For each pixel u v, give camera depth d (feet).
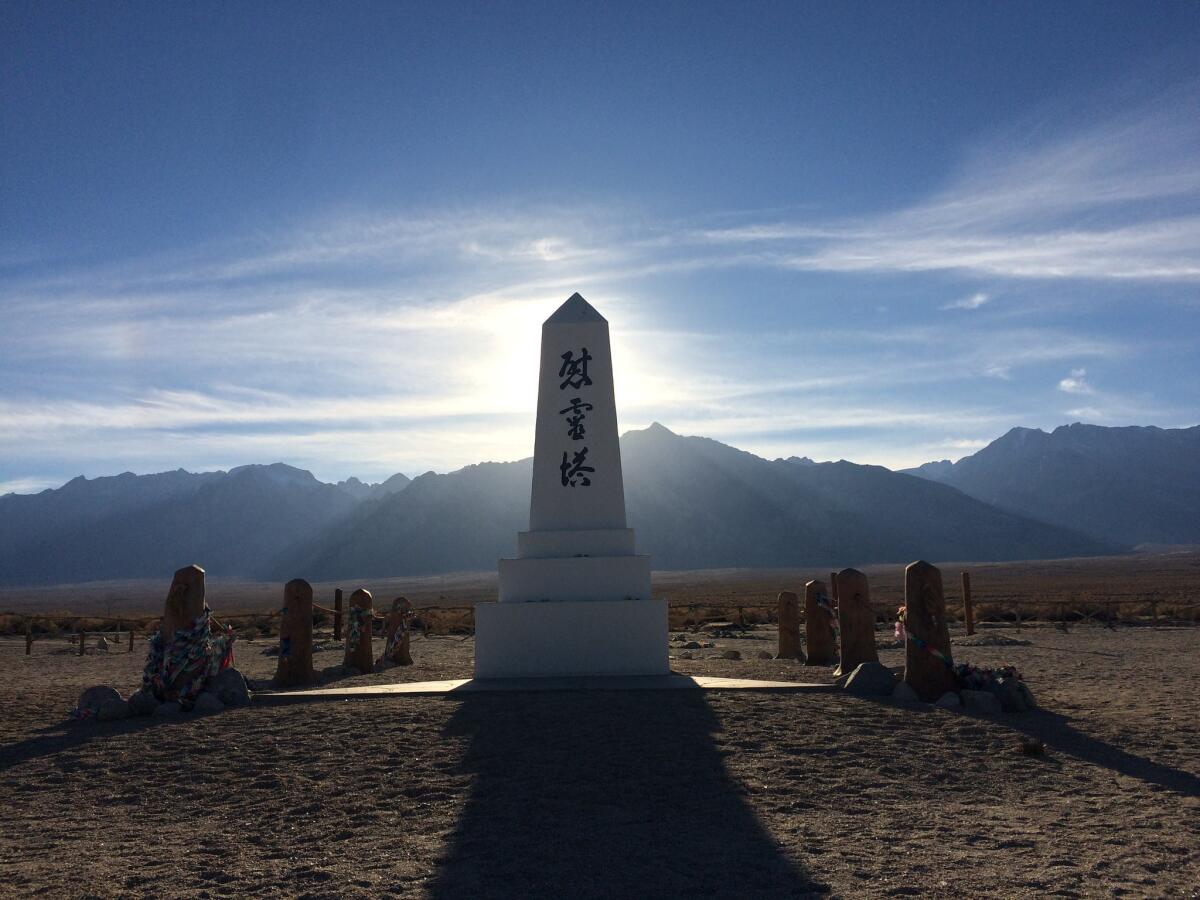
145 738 38.60
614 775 32.09
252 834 27.43
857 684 45.93
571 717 39.99
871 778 32.01
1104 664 67.31
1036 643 86.74
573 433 58.54
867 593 55.01
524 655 54.34
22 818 29.48
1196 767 33.37
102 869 24.70
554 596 55.88
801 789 30.76
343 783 31.96
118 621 151.64
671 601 225.15
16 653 96.68
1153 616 124.16
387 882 23.47
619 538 57.21
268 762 34.65
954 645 85.76
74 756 36.17
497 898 22.35
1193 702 46.93
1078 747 36.11
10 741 39.65
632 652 54.13
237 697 45.44
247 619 139.13
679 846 25.67
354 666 63.31
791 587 346.74
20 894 22.93
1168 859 24.47
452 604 254.27
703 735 37.01
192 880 23.84
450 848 25.77
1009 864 24.18
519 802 29.55
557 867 24.23
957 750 35.47
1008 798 30.14
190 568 46.32
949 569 585.22
